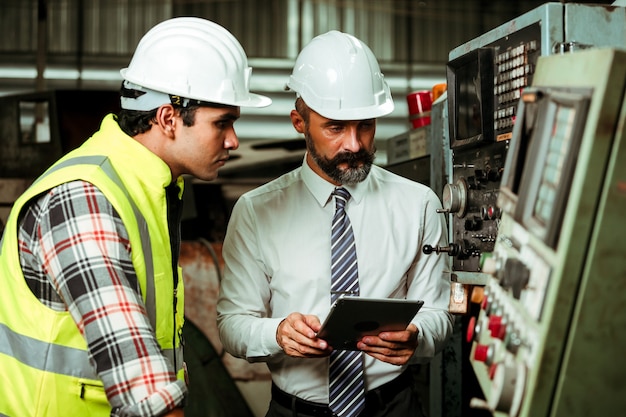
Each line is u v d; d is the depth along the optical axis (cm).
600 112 90
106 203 137
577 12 151
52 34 646
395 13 682
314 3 671
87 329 132
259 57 665
